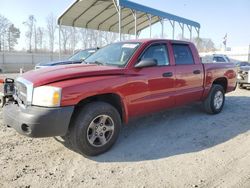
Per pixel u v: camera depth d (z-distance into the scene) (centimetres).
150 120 592
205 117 623
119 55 471
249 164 373
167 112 664
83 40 4328
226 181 325
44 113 343
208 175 340
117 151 418
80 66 438
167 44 519
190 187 311
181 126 551
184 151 420
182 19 1867
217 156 400
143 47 468
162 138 479
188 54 565
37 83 358
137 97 442
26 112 354
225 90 695
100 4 1606
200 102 661
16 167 357
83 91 368
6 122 393
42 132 346
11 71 2955
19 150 413
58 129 351
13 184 315
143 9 1509
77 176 337
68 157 393
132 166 367
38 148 423
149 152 415
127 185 316
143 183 321
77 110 384
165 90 492
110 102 435
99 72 401
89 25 2077
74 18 1888
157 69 477
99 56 508
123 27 2205
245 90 1134
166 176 338
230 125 564
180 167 363
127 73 428
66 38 4591
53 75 372
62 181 324
